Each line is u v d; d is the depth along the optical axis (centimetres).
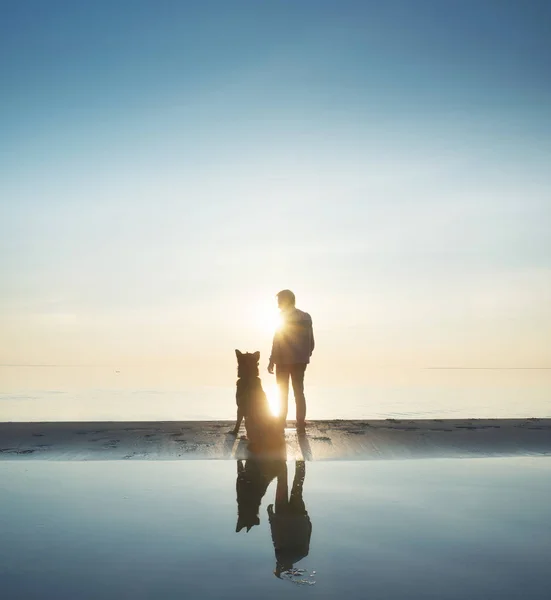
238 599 278
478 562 330
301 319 834
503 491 510
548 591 289
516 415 1678
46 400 2308
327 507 452
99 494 491
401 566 323
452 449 728
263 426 723
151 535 377
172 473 584
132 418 1563
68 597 279
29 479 552
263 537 373
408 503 464
